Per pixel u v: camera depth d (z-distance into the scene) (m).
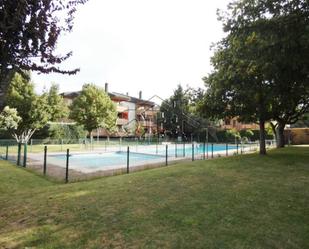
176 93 56.50
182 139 51.56
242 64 12.70
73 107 43.59
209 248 4.34
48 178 12.21
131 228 5.18
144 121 61.12
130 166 16.30
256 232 4.89
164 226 5.21
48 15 5.16
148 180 9.44
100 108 43.56
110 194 7.73
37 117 34.59
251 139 50.72
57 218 5.97
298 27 8.88
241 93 14.86
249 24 10.63
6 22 4.57
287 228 5.05
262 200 6.65
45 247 4.55
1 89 4.96
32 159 19.41
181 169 11.61
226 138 50.00
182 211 6.00
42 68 5.48
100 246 4.52
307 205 6.27
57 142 37.34
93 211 6.27
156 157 23.95
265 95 14.11
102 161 20.98
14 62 5.05
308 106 21.23
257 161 13.59
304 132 37.88
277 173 10.20
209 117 17.75
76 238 4.87
